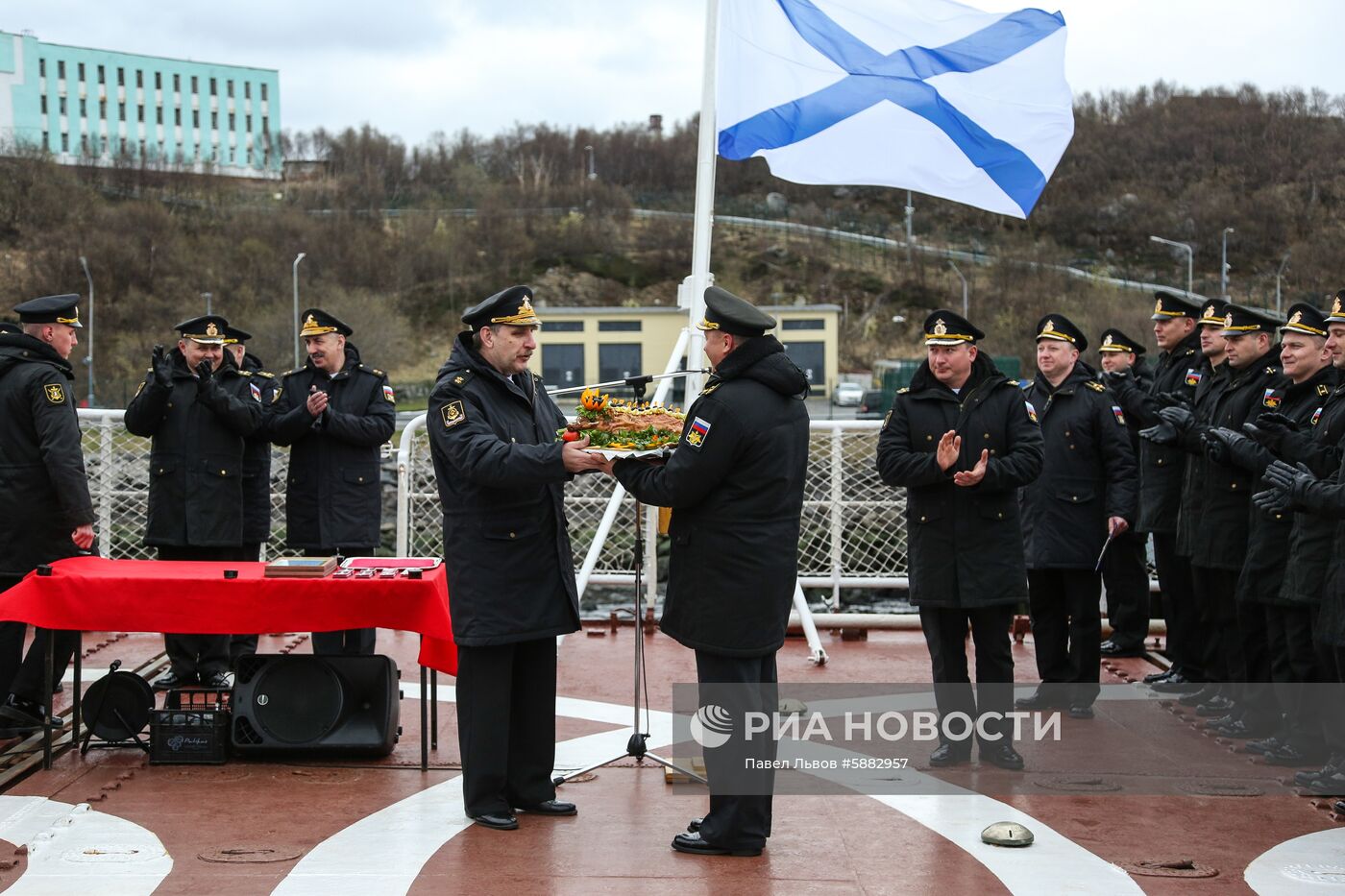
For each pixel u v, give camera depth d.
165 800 4.90
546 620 4.65
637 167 101.75
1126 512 6.38
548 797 4.83
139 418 6.52
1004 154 7.03
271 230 75.19
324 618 5.20
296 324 53.28
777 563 4.36
